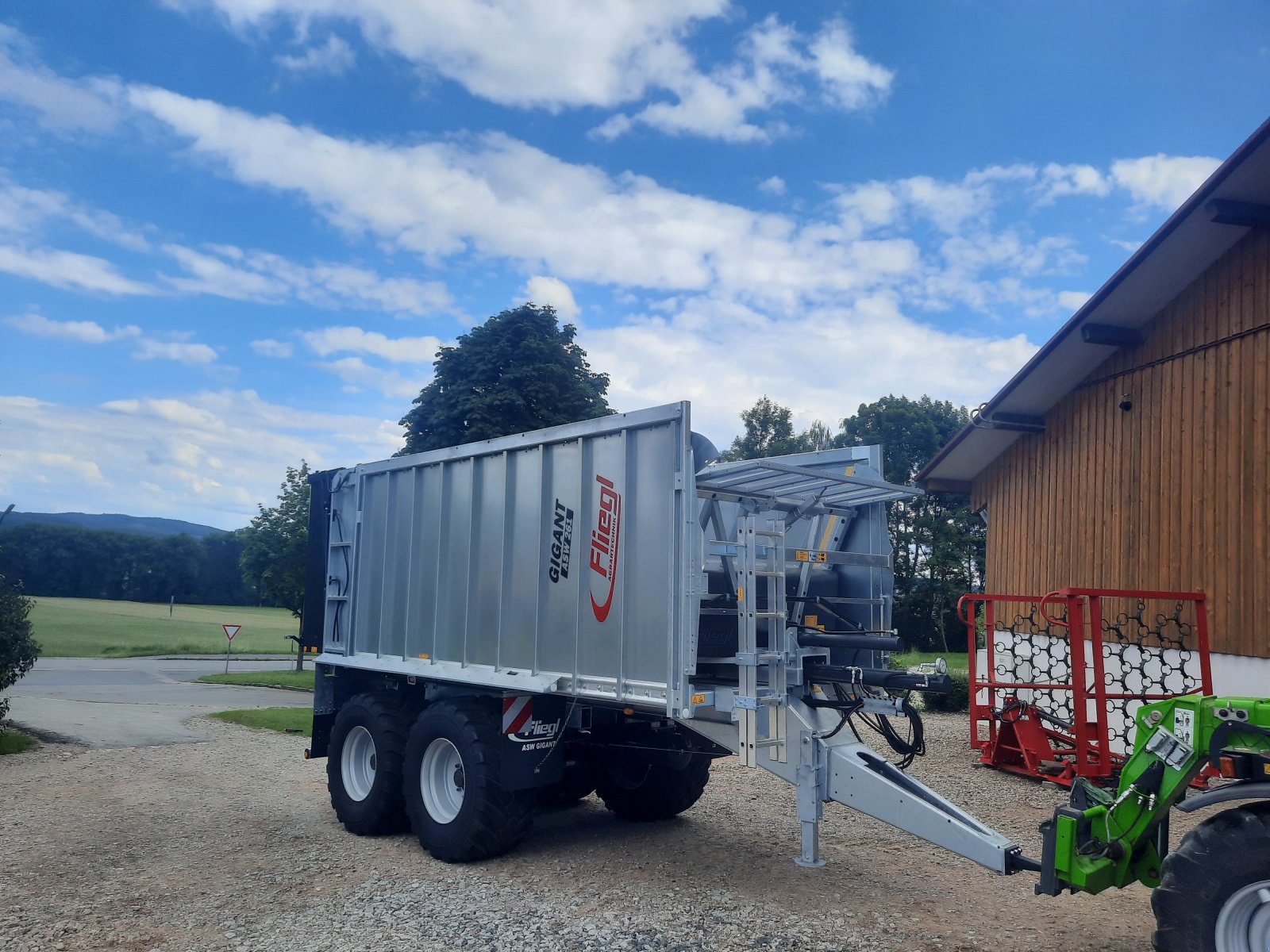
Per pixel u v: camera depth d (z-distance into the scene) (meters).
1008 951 4.59
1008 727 9.57
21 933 4.98
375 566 7.92
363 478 8.16
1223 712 4.07
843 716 5.52
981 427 12.43
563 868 6.12
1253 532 9.16
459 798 6.50
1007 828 7.25
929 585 38.91
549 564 6.18
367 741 7.51
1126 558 10.88
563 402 20.48
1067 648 10.81
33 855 6.61
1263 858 3.59
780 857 6.36
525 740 6.23
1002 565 13.24
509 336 20.31
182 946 4.79
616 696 5.57
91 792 9.04
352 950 4.70
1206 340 9.87
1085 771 8.44
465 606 6.84
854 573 6.62
